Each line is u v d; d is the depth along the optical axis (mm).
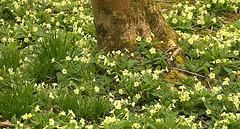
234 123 3639
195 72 4746
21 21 6129
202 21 6066
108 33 4855
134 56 4832
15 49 4797
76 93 3955
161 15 5172
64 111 3842
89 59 4664
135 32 4859
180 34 5574
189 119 3678
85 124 3766
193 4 7238
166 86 4270
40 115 3553
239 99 4148
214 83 4637
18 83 4172
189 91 4281
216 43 5227
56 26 6070
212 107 3939
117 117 3701
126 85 4285
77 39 5500
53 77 4543
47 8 6781
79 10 6746
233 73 4766
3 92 3852
